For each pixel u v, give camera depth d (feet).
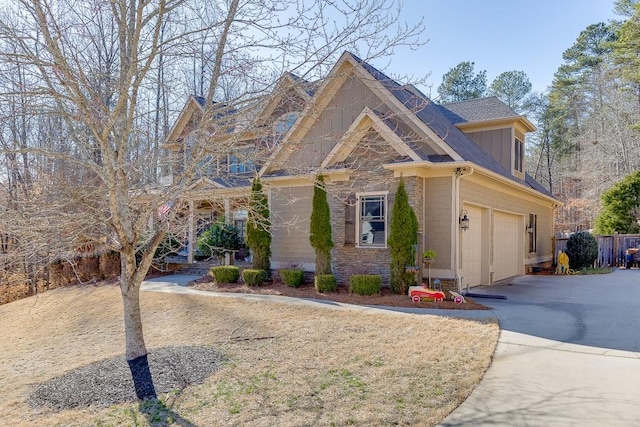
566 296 37.40
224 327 27.78
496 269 48.21
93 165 16.30
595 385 16.69
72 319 37.50
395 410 14.79
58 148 20.47
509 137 52.95
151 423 14.61
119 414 15.53
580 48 129.70
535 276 54.70
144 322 31.86
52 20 15.25
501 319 27.43
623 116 107.96
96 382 18.72
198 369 19.52
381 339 23.22
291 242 46.16
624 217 72.64
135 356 18.03
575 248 63.46
